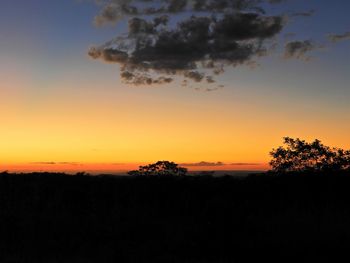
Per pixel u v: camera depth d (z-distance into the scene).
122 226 19.67
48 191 26.12
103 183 27.61
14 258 14.94
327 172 27.30
